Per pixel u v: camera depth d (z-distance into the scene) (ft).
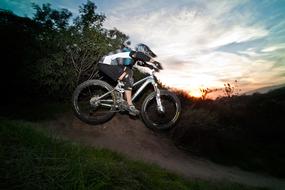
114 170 7.77
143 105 15.20
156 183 9.12
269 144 31.24
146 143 17.95
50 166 6.77
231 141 26.16
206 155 22.09
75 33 17.61
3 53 15.81
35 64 16.39
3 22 16.57
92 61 18.03
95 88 18.65
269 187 18.70
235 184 15.79
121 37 19.66
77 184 6.35
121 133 17.40
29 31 17.22
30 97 17.40
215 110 32.17
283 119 36.81
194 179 14.05
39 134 9.34
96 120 14.76
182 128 21.85
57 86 17.34
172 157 18.08
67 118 16.33
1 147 7.01
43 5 18.24
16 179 5.74
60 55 16.75
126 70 14.60
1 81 16.08
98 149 11.29
